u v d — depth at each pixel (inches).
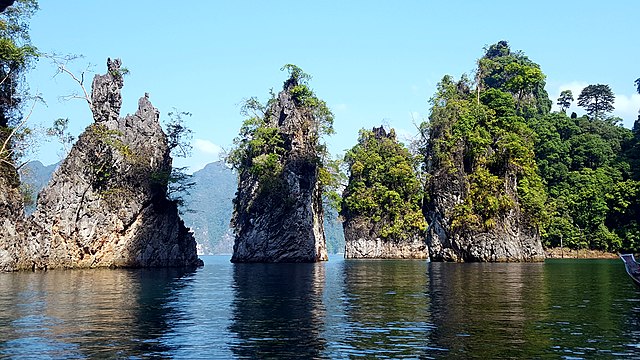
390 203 5231.3
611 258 4318.4
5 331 873.5
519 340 802.2
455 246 3496.6
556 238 4589.1
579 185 4785.9
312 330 884.6
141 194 2962.6
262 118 4229.8
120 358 699.4
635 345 768.3
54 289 1565.0
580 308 1122.0
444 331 871.7
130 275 2247.8
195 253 3270.2
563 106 6574.8
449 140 3722.9
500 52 6584.6
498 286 1617.9
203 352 733.3
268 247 3848.4
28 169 2805.1
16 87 2775.6
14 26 2741.1
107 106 3026.6
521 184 3927.2
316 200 4286.4
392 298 1322.6
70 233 2778.1
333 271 2605.8
